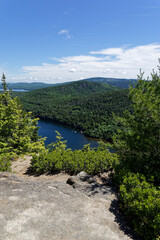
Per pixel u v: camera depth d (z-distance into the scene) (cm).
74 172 1155
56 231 465
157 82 813
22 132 1739
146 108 746
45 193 678
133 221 521
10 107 1680
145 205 502
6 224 460
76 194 713
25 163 1493
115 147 970
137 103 786
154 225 462
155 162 785
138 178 707
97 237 468
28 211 534
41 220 500
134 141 808
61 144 2111
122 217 590
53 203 606
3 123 1588
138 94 798
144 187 631
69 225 498
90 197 711
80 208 603
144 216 505
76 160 1178
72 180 890
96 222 535
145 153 820
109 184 945
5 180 764
